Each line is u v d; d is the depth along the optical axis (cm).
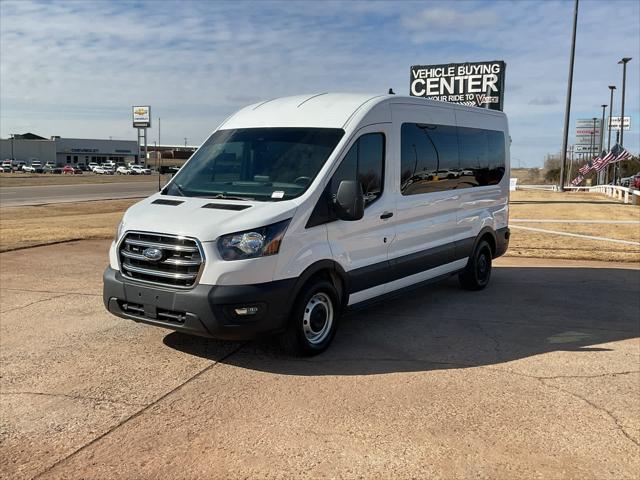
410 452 365
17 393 453
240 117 647
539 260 1148
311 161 551
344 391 461
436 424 404
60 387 465
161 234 491
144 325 634
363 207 537
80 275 912
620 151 3966
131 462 352
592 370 517
